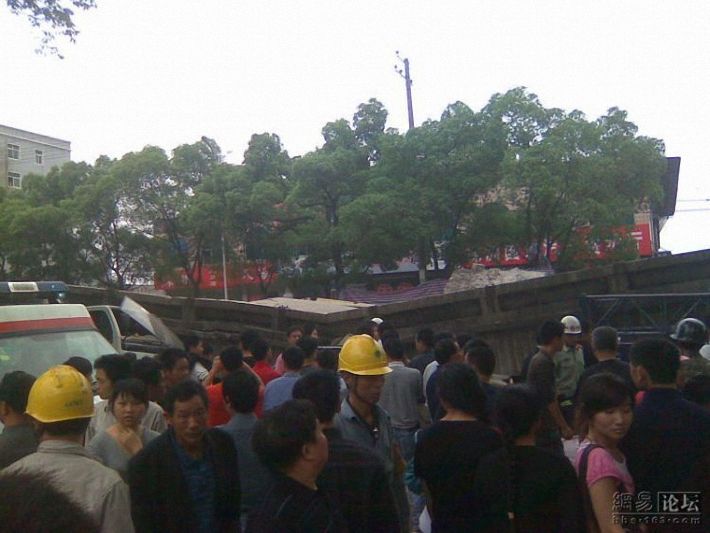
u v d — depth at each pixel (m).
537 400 3.53
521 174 26.17
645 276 13.59
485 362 5.79
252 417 4.61
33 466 3.15
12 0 11.04
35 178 34.91
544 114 28.44
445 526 3.79
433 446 3.88
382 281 35.53
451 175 27.12
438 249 30.48
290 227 32.22
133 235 32.59
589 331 10.14
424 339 8.40
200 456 3.74
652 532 3.54
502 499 3.40
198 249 33.38
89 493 3.13
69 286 15.77
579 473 3.42
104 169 34.06
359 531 3.12
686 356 5.49
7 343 7.29
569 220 27.30
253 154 33.00
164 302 15.97
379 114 31.72
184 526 3.56
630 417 3.48
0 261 32.31
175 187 32.78
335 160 29.64
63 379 3.33
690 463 3.56
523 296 14.11
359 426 4.35
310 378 3.66
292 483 2.92
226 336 15.73
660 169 27.61
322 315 15.21
